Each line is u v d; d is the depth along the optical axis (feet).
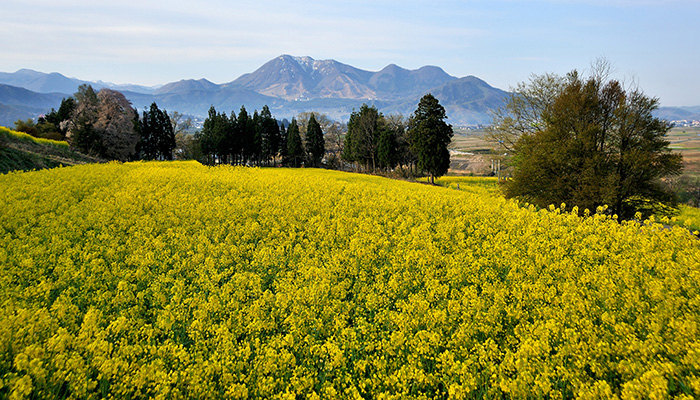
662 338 19.11
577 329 21.33
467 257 33.55
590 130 80.23
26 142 129.18
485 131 140.15
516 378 17.01
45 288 25.34
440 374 18.06
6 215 43.91
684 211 94.58
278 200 61.87
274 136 303.68
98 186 69.92
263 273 31.89
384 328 23.31
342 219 49.49
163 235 41.81
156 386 16.20
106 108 202.90
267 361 18.01
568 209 80.59
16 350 18.12
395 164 260.01
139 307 24.17
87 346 17.90
